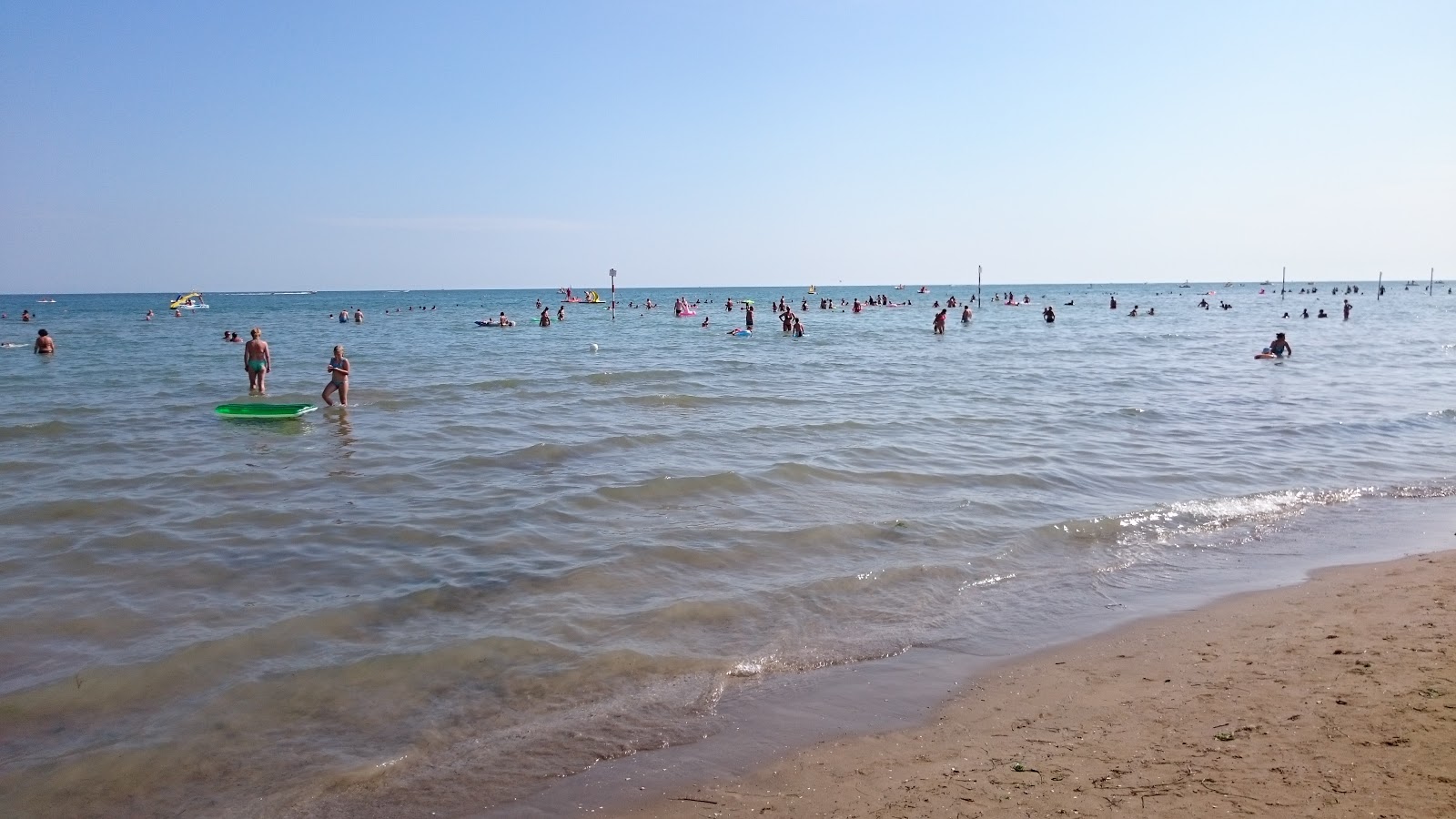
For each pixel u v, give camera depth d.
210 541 9.38
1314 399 21.12
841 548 9.34
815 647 6.80
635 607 7.58
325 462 13.54
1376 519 10.58
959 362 31.30
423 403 20.39
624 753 5.18
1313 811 3.87
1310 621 6.88
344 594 7.80
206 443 15.20
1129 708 5.45
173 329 57.28
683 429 16.58
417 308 107.00
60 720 5.55
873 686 6.08
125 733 5.42
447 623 7.17
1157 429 16.98
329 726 5.52
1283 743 4.65
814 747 5.17
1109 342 41.91
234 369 28.56
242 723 5.55
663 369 28.48
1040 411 19.03
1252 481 12.61
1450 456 14.40
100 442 15.23
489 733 5.42
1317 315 70.38
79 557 8.81
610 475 12.56
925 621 7.37
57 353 35.66
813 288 123.12
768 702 5.86
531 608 7.53
